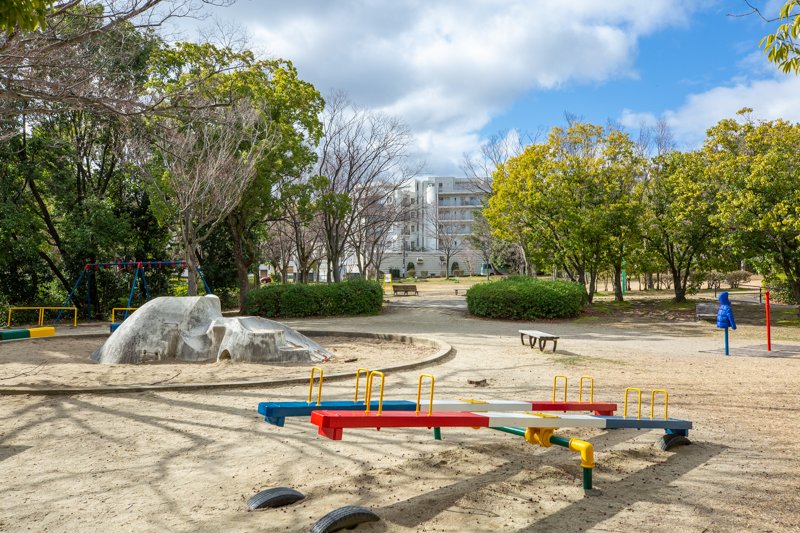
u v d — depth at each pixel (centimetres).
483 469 414
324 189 2609
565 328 1655
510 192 2280
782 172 1645
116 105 866
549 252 2323
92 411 605
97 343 1288
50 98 772
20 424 551
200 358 976
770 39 560
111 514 333
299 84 2231
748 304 2255
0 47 677
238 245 2244
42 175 2028
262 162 2027
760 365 962
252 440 495
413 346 1188
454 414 359
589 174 2230
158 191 1878
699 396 696
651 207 2298
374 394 692
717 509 339
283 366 914
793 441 495
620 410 610
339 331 1381
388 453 455
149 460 440
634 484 384
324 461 434
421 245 7488
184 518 326
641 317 1964
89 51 966
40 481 393
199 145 1906
